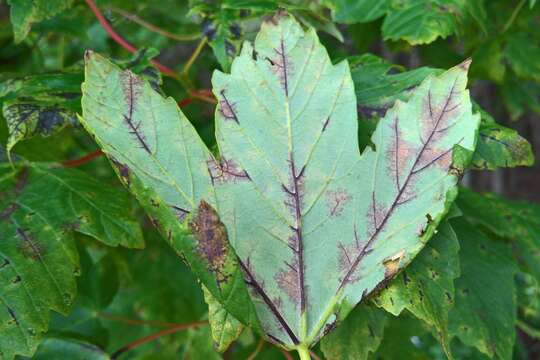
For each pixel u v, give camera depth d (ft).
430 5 1.52
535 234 1.65
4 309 1.20
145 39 2.12
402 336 1.67
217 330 1.02
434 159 1.02
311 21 1.54
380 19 1.85
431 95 1.03
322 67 1.05
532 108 2.25
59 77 1.43
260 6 1.46
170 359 1.83
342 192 1.03
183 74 1.57
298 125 1.04
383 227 1.02
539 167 4.37
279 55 1.05
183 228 0.94
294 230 1.02
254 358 1.67
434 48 1.96
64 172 1.39
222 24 1.46
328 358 1.20
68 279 1.26
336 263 1.02
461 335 1.44
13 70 1.95
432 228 0.99
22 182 1.37
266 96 1.04
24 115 1.28
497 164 1.25
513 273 1.52
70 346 1.58
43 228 1.28
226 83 1.04
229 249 0.95
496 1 1.97
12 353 1.18
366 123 1.26
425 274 1.10
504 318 1.47
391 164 1.03
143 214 2.28
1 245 1.25
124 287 2.17
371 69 1.36
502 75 1.93
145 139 1.01
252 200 1.02
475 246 1.55
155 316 2.16
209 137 1.81
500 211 1.66
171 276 2.20
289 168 1.03
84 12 1.90
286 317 1.01
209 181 1.02
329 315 1.02
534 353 3.74
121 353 1.69
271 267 1.02
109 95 1.01
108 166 2.09
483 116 1.29
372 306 1.21
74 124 1.29
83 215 1.32
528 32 1.95
